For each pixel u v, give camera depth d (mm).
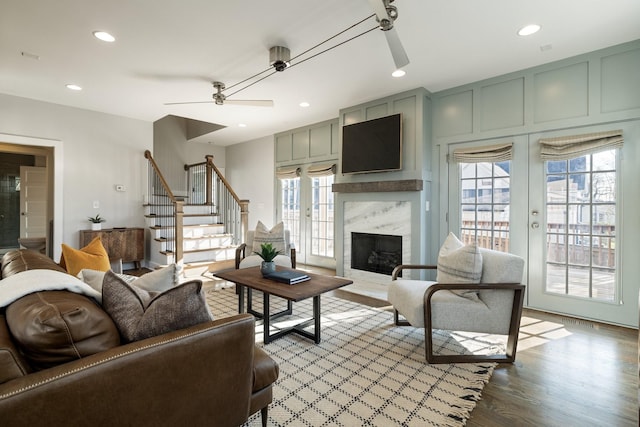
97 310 1128
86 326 1041
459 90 3941
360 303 3695
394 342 2662
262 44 2934
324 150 5602
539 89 3381
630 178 2926
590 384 2033
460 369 2227
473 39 2863
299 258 6156
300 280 2842
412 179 3967
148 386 1062
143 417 1056
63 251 2607
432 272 4168
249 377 1384
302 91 4137
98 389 953
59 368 918
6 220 7086
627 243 2945
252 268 3404
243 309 3203
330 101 4535
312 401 1858
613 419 1708
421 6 2379
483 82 3752
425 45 2967
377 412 1764
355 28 2672
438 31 2729
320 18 2531
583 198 3178
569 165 3256
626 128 2936
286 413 1749
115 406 990
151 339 1112
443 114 4082
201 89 4055
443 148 4086
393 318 3207
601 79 3039
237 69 3461
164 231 5242
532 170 3447
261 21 2570
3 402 800
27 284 1235
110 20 2553
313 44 2934
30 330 959
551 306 3352
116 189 5270
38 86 3982
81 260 2594
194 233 5453
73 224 4852
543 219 3391
